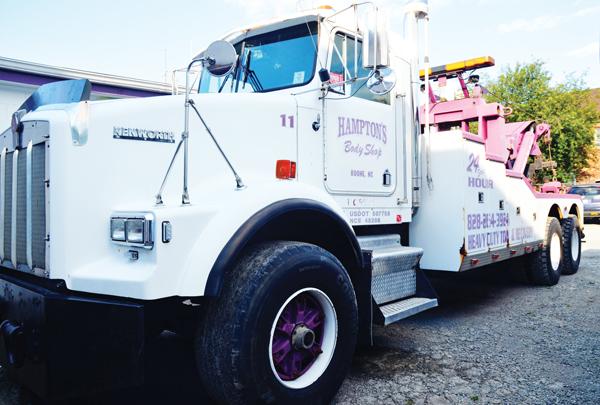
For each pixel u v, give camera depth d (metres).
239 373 2.48
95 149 2.71
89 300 2.43
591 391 3.30
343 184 3.90
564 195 7.86
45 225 2.66
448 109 7.06
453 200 4.74
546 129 8.15
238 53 4.19
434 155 4.88
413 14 4.75
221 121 3.18
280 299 2.65
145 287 2.37
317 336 3.00
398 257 4.05
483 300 6.19
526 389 3.34
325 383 2.92
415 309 3.89
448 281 7.59
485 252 5.18
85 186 2.67
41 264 2.71
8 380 3.48
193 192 2.97
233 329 2.50
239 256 2.75
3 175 3.14
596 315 5.36
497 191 5.55
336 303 2.99
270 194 2.86
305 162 3.61
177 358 3.99
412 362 3.86
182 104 3.06
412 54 4.73
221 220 2.63
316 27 3.78
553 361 3.88
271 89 3.89
